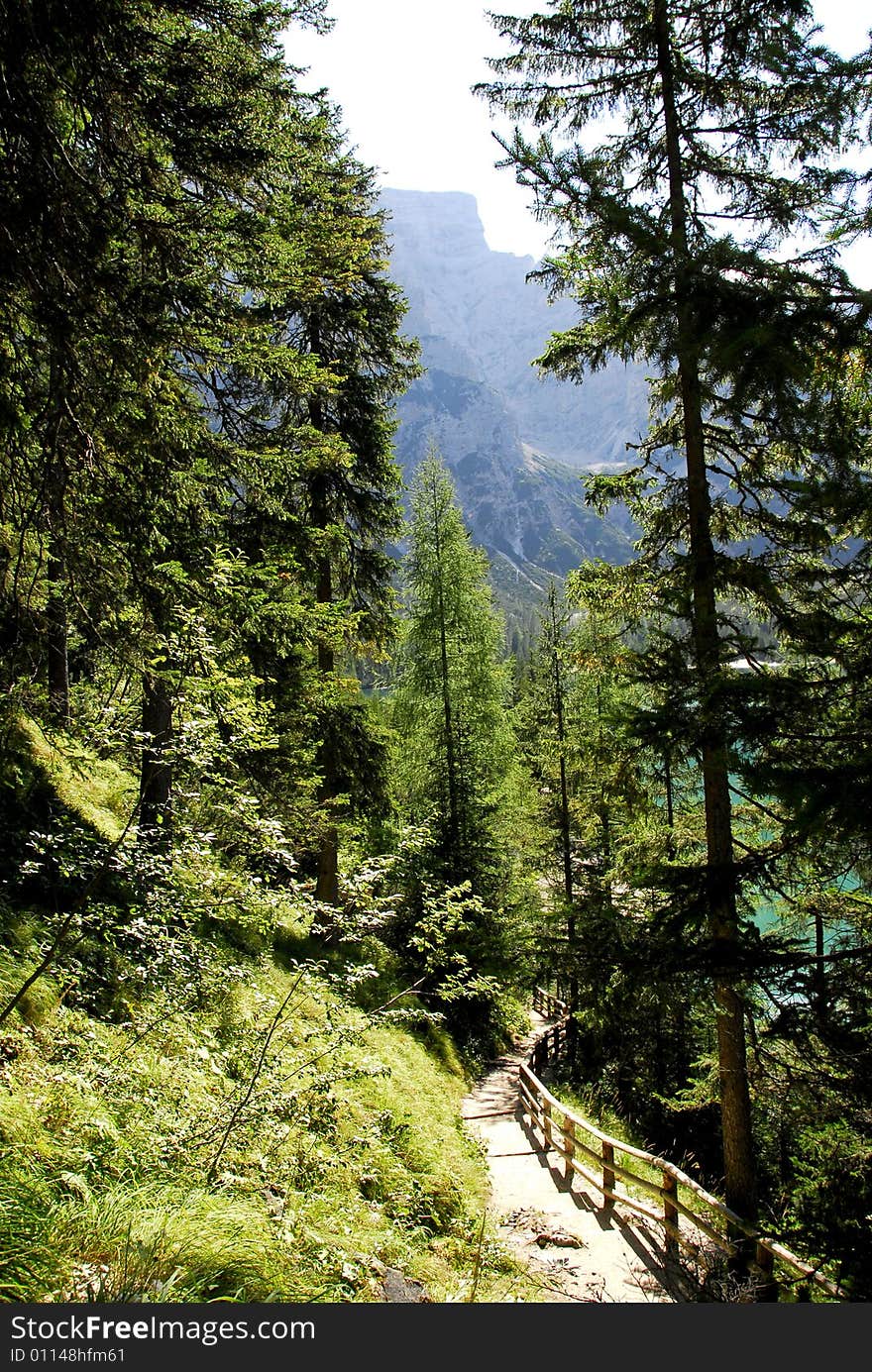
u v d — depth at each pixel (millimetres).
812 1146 7094
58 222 4371
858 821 4402
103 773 11633
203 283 5312
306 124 7438
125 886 8250
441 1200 8188
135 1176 4234
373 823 16203
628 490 8797
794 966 5609
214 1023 6871
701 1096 9508
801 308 4840
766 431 6199
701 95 7980
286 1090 6023
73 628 6418
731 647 6258
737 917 6594
